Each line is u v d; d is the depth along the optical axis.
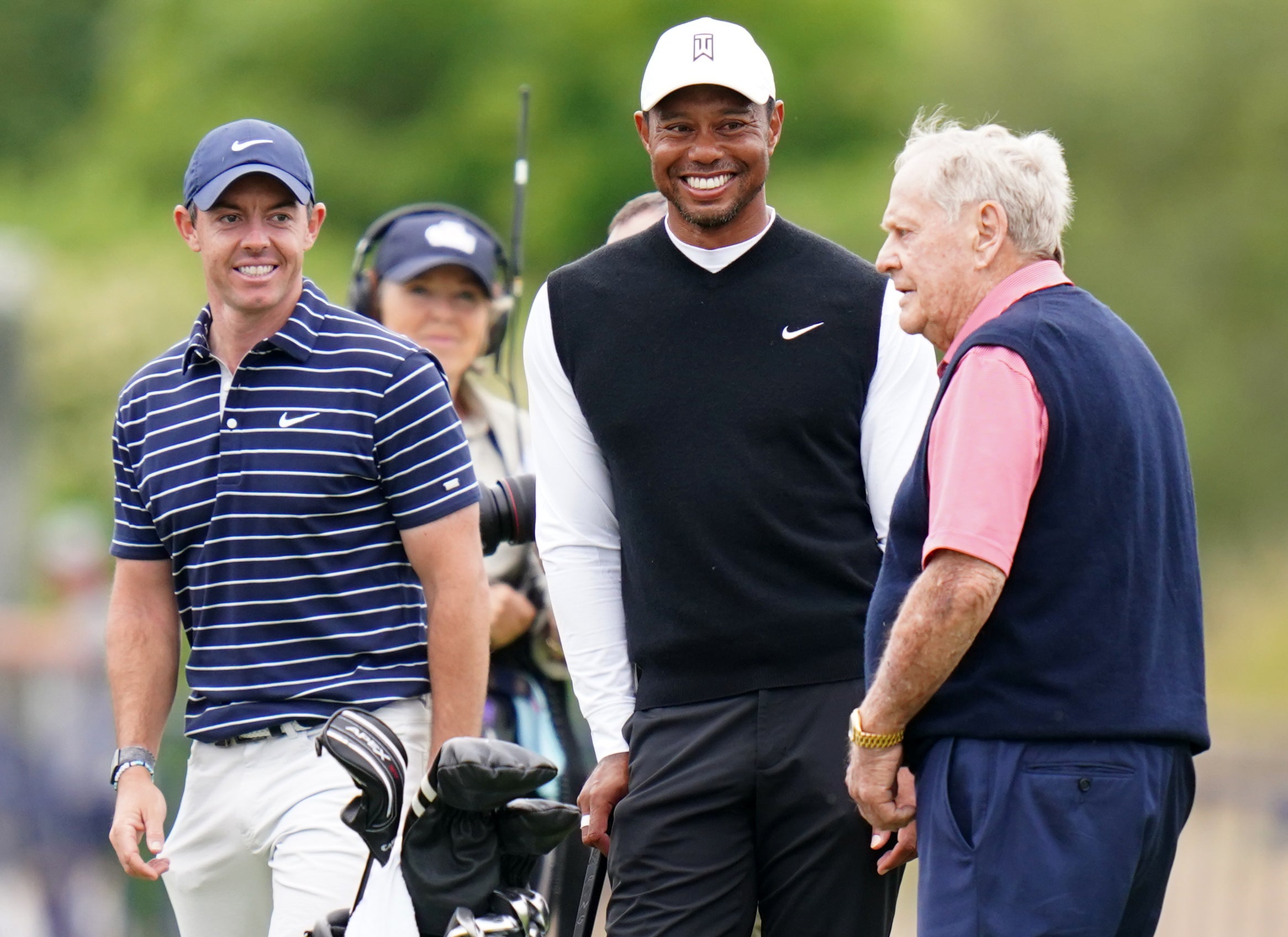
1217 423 82.12
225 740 14.84
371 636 14.87
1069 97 83.56
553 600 14.95
